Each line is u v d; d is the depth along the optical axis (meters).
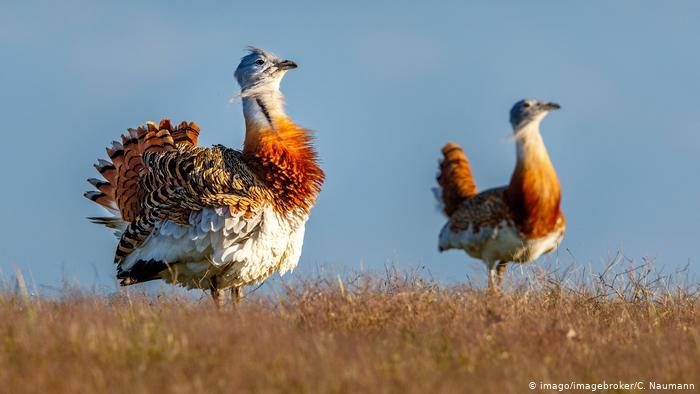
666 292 23.38
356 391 14.38
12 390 14.22
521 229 25.91
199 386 14.36
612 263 23.97
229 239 22.81
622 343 18.64
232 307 21.42
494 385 14.98
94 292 21.81
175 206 23.36
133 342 16.44
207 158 23.89
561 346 17.70
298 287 21.19
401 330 18.83
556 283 23.14
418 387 14.65
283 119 24.64
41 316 18.73
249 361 15.51
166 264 23.30
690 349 17.52
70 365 15.12
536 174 25.69
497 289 21.92
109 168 26.19
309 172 24.52
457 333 18.27
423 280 22.23
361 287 21.00
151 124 25.91
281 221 23.64
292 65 25.03
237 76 25.16
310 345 16.81
